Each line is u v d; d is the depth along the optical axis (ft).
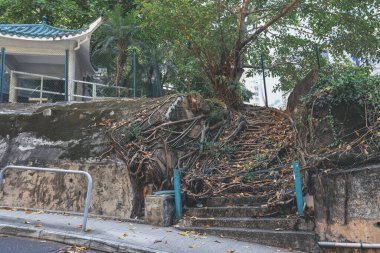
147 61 56.18
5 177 29.76
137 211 26.23
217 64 41.83
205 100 35.81
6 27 49.90
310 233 20.18
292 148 29.53
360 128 23.35
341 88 24.32
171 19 37.65
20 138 32.30
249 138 35.06
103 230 22.21
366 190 18.52
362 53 44.11
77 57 53.26
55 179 28.73
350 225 18.74
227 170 29.09
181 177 27.89
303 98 27.66
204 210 24.70
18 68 54.39
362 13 41.55
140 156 27.25
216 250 19.40
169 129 30.27
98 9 69.15
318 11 42.11
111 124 31.14
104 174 27.71
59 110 34.01
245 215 23.59
